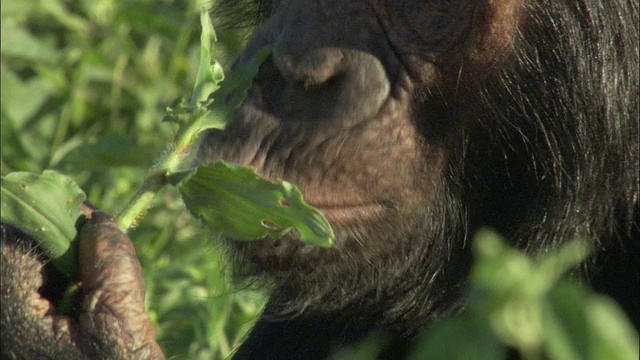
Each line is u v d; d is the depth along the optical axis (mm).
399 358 5328
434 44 4590
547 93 4777
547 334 2939
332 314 5477
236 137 4480
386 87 4523
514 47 4703
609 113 4867
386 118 4531
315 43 4496
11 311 3926
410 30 4590
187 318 6418
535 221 4930
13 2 8812
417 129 4629
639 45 4922
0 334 3939
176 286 6621
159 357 3951
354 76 4488
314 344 5637
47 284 4035
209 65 4367
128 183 7512
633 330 5156
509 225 4984
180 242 7230
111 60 8766
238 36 6113
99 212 4062
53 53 8836
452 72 4629
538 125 4809
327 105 4461
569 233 4938
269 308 5730
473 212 4957
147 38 9039
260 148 4465
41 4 8930
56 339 3914
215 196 4059
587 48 4789
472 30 4621
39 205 3938
